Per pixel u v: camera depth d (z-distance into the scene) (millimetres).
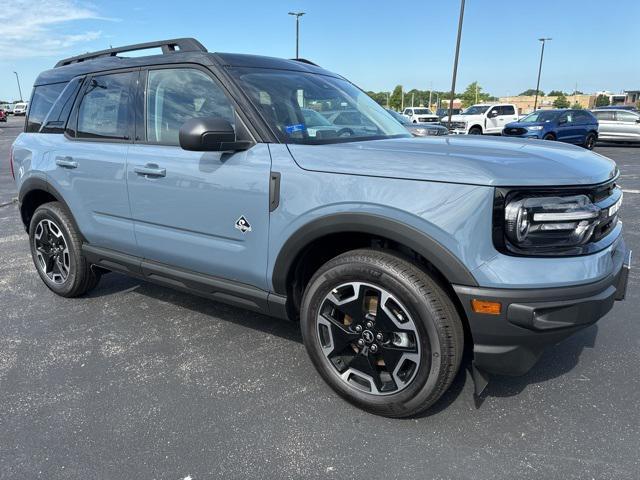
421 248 2182
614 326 3488
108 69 3508
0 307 3961
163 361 3107
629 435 2375
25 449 2332
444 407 2600
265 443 2361
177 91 3059
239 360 3109
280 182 2539
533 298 2078
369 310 2459
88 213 3592
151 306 3947
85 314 3816
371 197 2273
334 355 2619
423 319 2254
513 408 2588
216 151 2590
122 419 2545
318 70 3562
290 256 2568
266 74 3051
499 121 23141
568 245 2150
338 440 2375
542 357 3084
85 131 3623
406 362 2404
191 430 2457
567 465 2189
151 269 3301
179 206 2979
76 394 2764
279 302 2727
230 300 2967
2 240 6070
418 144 2611
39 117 4137
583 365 2990
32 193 4090
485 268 2102
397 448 2314
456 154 2303
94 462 2248
